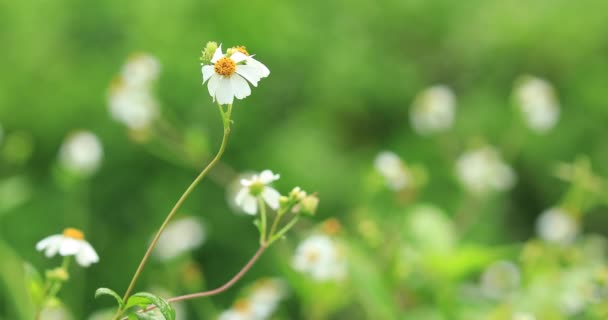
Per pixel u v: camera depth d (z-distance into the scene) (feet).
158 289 4.46
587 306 4.02
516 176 9.95
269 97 9.29
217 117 8.71
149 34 8.89
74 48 9.25
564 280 4.05
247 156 8.84
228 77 2.82
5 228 7.96
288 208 2.98
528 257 4.35
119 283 8.12
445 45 10.62
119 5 9.20
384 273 4.01
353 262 3.98
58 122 8.79
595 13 10.38
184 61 8.68
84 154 5.22
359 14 10.27
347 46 9.80
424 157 9.21
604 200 4.69
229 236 8.45
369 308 4.00
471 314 4.18
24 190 5.63
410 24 10.52
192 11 9.19
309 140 9.00
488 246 8.54
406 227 4.38
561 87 10.33
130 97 4.80
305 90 9.51
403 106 9.96
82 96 8.79
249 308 4.01
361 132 10.00
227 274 8.35
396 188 4.27
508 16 10.51
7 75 9.12
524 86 5.42
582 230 9.78
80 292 5.25
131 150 8.51
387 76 9.95
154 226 8.25
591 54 10.30
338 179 8.87
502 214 9.34
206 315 4.85
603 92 10.00
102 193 8.50
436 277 4.10
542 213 9.98
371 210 4.52
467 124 9.76
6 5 9.49
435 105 5.76
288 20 9.35
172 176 8.60
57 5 9.31
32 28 9.33
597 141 9.86
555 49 10.34
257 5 9.25
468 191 5.43
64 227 7.69
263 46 9.11
